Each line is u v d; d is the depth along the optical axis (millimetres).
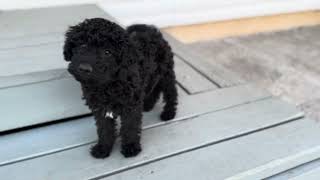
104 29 1082
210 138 1389
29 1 2541
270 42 3070
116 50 1087
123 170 1217
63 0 2645
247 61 2666
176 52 2252
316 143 1388
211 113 1555
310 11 3896
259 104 1645
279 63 2670
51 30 2033
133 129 1249
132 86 1154
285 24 3535
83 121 1470
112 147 1303
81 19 2232
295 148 1356
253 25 3426
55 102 1488
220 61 2627
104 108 1195
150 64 1264
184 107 1590
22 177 1177
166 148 1320
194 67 2041
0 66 1618
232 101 1661
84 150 1303
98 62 1042
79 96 1525
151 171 1215
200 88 1781
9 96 1485
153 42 1319
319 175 1358
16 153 1283
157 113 1525
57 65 1646
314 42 3135
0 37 1904
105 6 2844
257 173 1251
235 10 3441
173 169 1228
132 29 1378
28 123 1392
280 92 2244
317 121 1919
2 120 1379
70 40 1118
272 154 1321
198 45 2883
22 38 1909
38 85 1561
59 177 1179
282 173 1320
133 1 2947
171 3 3098
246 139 1395
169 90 1465
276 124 1500
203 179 1192
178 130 1427
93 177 1183
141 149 1301
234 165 1260
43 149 1306
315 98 2188
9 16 2262
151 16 3062
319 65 2676
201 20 3287
